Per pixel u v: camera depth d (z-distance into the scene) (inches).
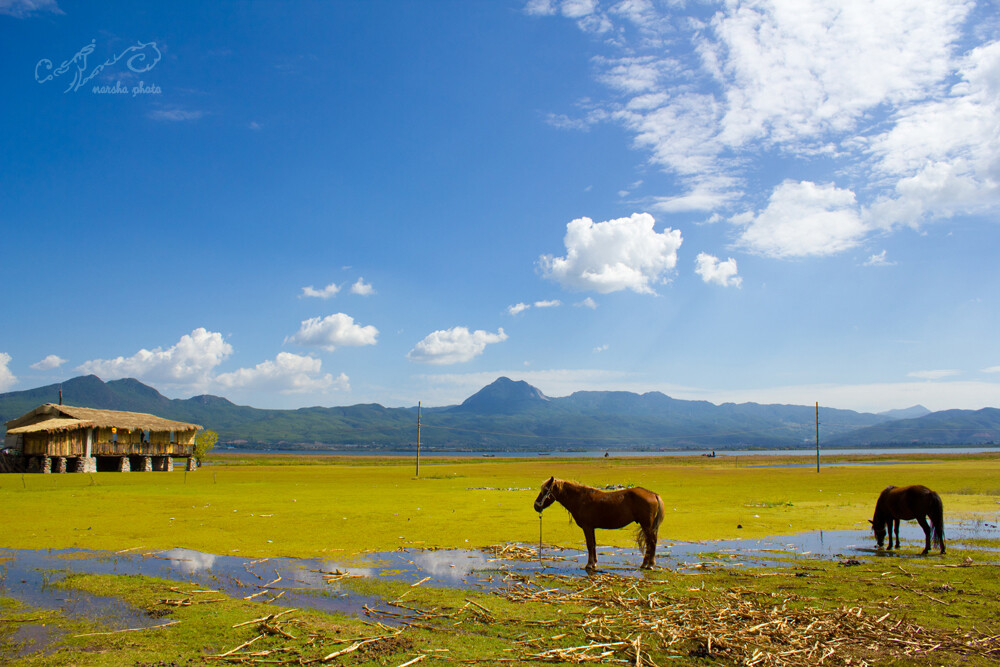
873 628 395.9
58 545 701.9
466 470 2790.4
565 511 1030.4
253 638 378.9
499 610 441.4
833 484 1728.6
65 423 2234.3
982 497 1310.3
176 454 2645.2
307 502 1174.3
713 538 780.0
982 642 369.7
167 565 599.5
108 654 350.6
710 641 366.9
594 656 349.4
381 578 546.9
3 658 342.6
